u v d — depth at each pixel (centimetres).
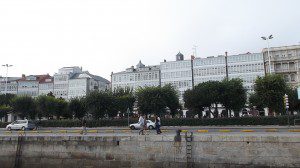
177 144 2084
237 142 1970
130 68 10825
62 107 7075
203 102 6041
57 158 2334
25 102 6900
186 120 5328
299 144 1859
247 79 8944
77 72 12281
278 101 5188
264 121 4809
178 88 9588
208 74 9350
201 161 2022
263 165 1905
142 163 2138
